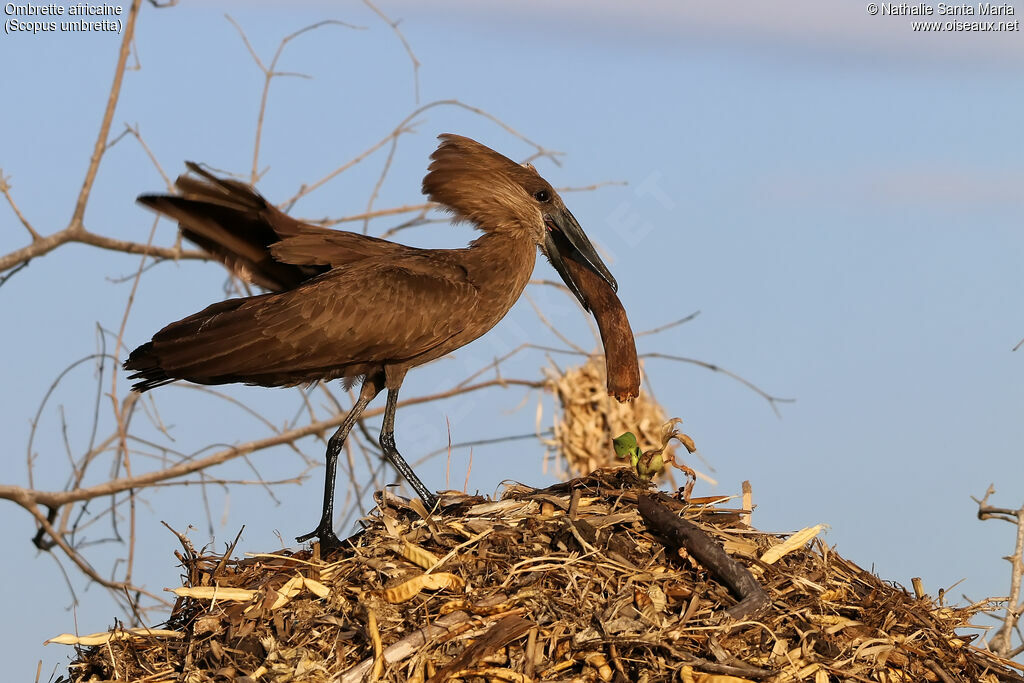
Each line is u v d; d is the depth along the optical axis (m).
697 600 9.13
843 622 9.41
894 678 9.12
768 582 9.45
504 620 9.09
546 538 9.70
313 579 9.65
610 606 9.09
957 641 9.67
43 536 17.09
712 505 10.34
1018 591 12.27
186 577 10.34
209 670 9.33
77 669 10.02
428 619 9.09
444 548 9.70
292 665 9.09
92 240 17.78
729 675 8.72
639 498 10.02
